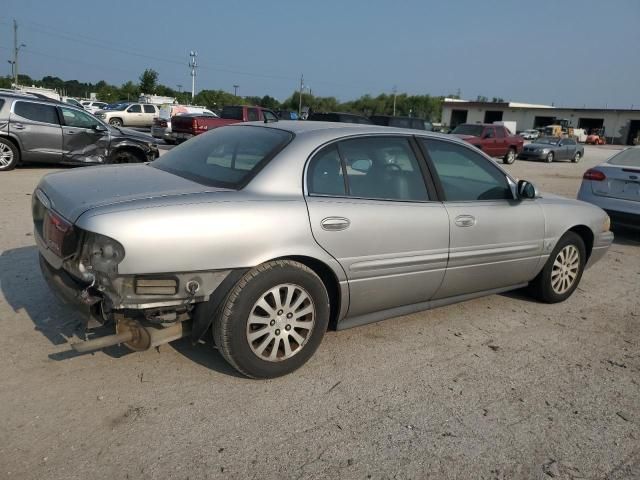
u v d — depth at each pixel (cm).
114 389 321
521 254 468
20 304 424
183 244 295
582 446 302
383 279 379
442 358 394
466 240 422
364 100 9719
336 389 340
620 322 493
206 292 308
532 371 385
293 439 288
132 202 300
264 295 326
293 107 9262
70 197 320
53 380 326
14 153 1123
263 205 323
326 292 352
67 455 264
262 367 333
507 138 2427
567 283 525
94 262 288
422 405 330
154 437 281
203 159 380
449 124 7806
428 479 267
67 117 1168
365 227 361
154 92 5922
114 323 323
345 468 270
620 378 383
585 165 2814
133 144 1234
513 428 314
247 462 268
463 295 450
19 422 285
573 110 7081
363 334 425
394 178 393
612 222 843
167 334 316
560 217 495
